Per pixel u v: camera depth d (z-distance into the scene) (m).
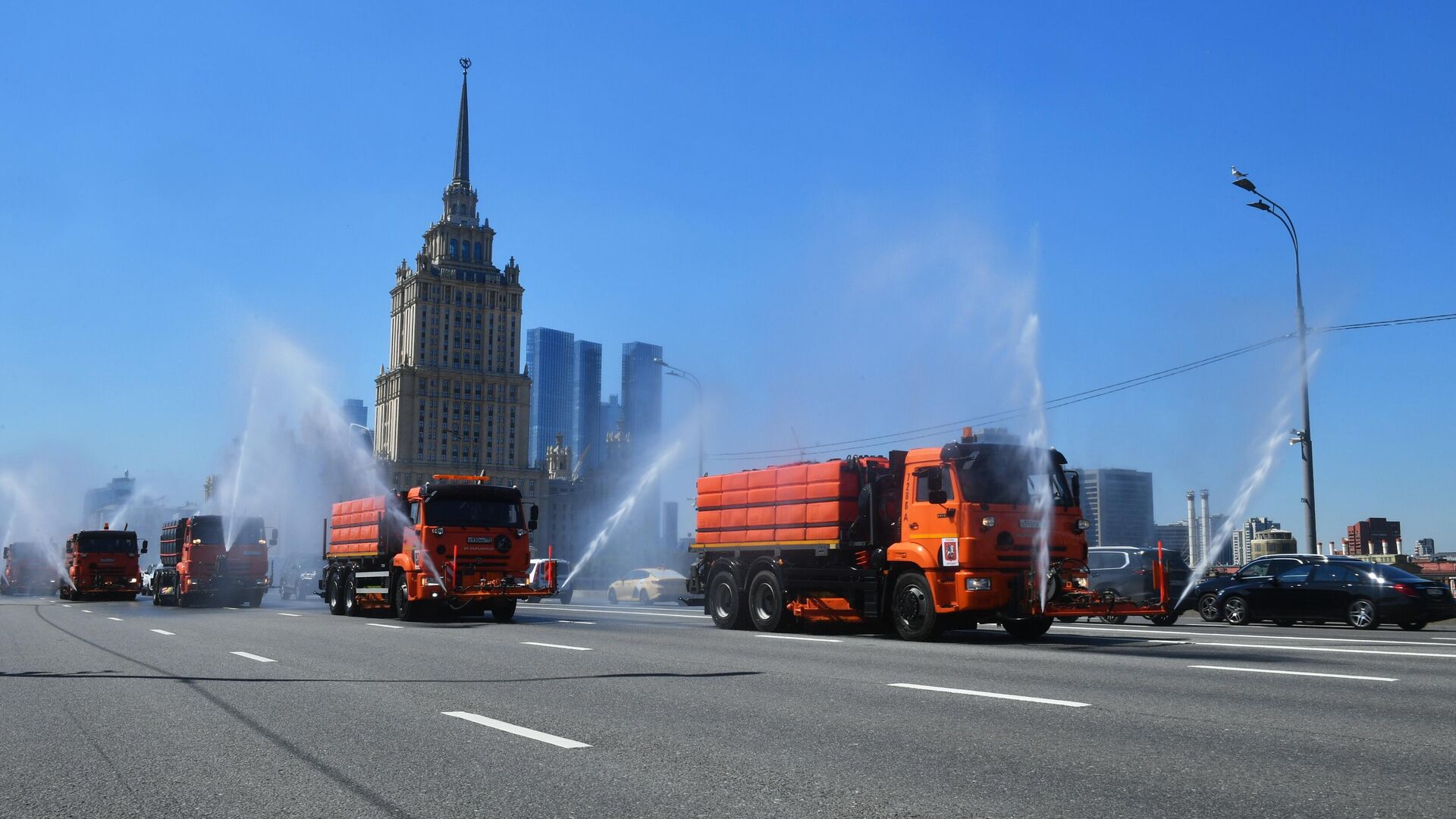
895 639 17.45
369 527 27.17
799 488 19.53
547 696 10.06
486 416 159.12
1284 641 16.44
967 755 6.97
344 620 25.73
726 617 21.06
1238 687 10.02
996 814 5.46
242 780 6.60
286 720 8.91
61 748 7.82
